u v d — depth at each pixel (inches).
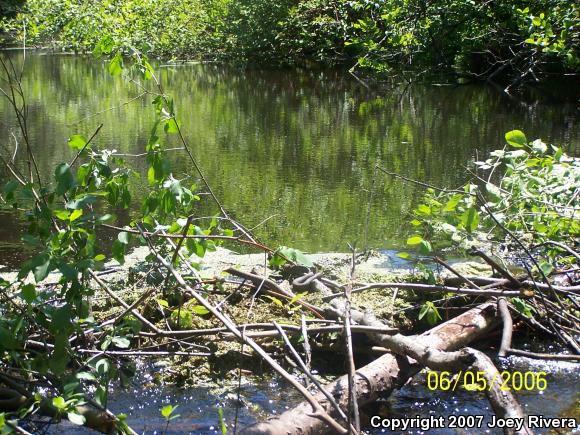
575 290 143.2
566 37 470.6
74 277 105.3
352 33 685.9
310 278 156.6
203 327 141.1
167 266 124.1
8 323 112.3
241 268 172.4
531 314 148.1
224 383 129.8
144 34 720.3
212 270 169.9
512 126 373.7
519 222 173.8
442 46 583.8
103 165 127.6
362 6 588.7
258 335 130.5
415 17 570.9
